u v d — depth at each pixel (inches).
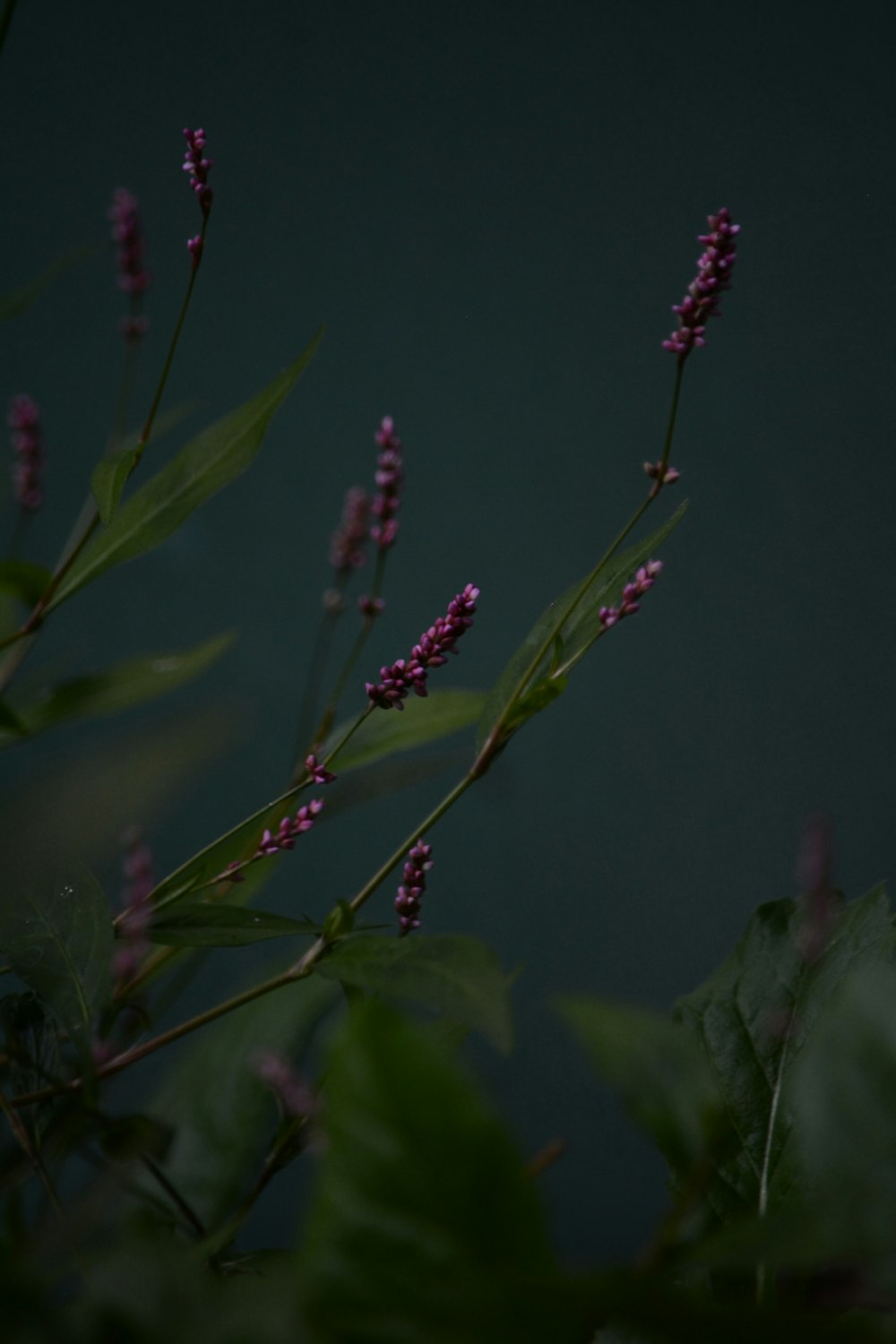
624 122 139.2
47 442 140.4
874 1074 34.3
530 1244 29.4
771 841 138.3
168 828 132.2
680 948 138.3
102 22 140.5
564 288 140.5
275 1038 41.9
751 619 139.1
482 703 43.9
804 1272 35.9
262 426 42.6
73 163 140.5
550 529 139.9
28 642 45.3
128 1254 31.1
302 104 140.9
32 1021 40.8
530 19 139.8
